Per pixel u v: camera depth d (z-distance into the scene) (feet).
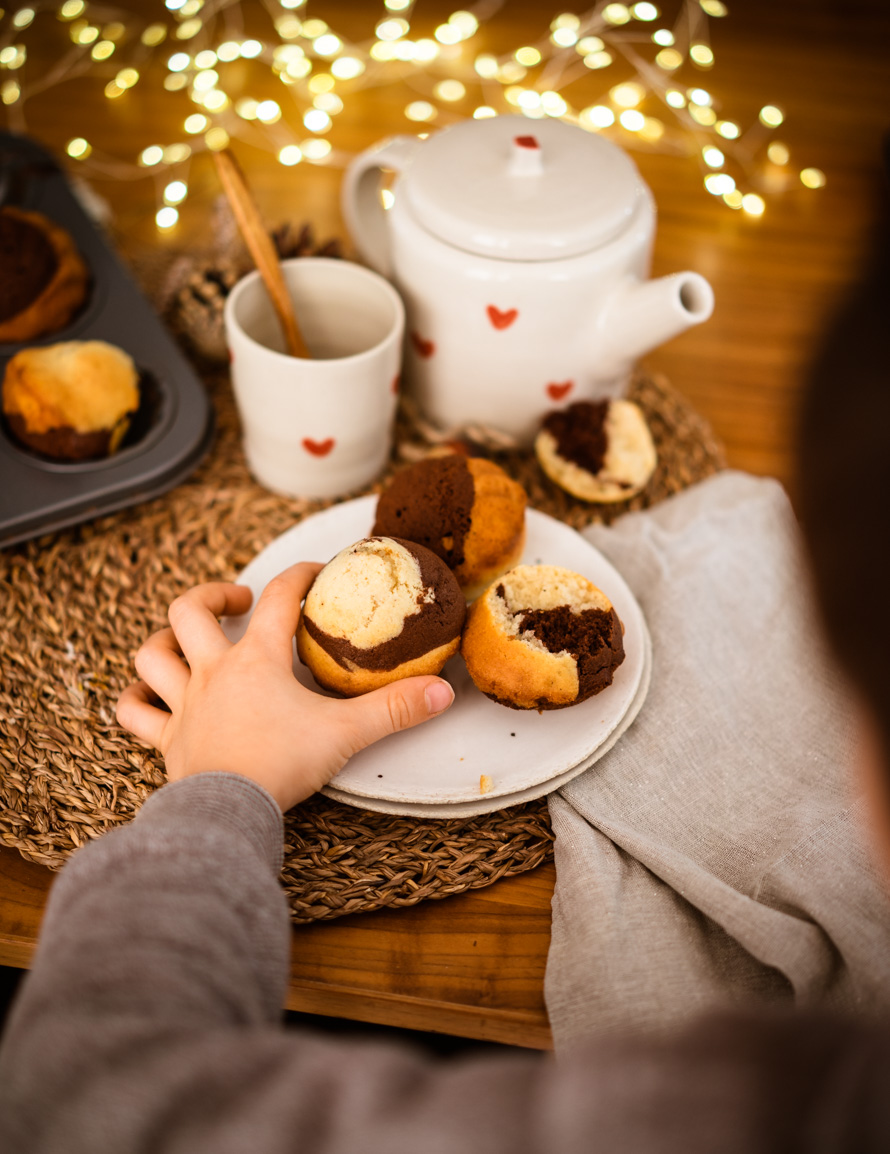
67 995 1.05
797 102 2.99
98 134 2.64
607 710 1.56
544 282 1.74
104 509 1.83
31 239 2.01
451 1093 0.96
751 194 2.69
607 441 1.93
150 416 1.93
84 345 1.85
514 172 1.79
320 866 1.49
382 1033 1.83
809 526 0.83
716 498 1.95
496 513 1.64
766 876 1.41
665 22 3.24
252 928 1.17
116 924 1.11
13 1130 0.99
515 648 1.48
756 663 1.70
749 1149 0.86
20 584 1.80
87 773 1.58
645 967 1.34
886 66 3.15
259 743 1.37
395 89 2.90
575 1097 0.93
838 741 1.59
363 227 2.04
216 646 1.50
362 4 3.18
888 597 0.80
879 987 1.26
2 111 2.67
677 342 2.34
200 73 2.71
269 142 2.68
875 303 0.80
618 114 2.89
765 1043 0.91
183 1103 0.97
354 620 1.46
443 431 2.02
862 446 0.78
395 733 1.54
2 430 1.87
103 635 1.75
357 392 1.78
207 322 2.03
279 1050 1.01
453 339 1.85
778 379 2.28
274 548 1.75
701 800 1.54
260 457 1.92
